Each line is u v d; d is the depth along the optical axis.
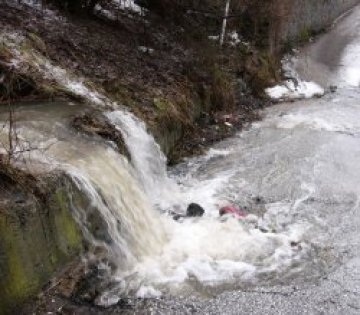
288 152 10.36
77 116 7.70
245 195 8.38
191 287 5.86
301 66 19.78
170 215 7.41
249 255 6.57
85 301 5.42
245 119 12.61
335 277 6.20
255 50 17.28
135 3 15.32
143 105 9.45
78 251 5.81
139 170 7.89
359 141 11.34
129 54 11.48
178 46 13.59
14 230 4.90
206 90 12.07
